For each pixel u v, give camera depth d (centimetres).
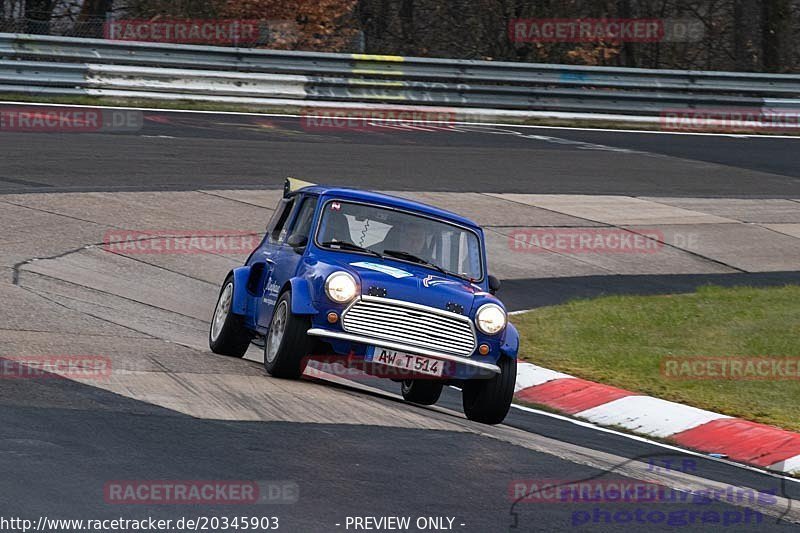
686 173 9325
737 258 7100
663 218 7806
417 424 2977
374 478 2342
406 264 3541
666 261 6875
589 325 5047
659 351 4622
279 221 3978
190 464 2289
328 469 2370
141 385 3027
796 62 15262
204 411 2783
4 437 2328
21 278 4681
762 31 14612
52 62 9531
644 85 11200
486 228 6969
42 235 5516
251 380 3281
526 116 10875
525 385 4131
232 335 3884
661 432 3525
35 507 1927
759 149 10662
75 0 12788
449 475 2450
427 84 10581
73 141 7894
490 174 8431
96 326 4028
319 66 10256
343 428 2783
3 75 9131
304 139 8931
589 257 6750
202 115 9525
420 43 14762
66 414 2592
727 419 3588
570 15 14425
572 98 11069
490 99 10781
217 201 6750
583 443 3167
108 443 2375
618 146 10181
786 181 9388
